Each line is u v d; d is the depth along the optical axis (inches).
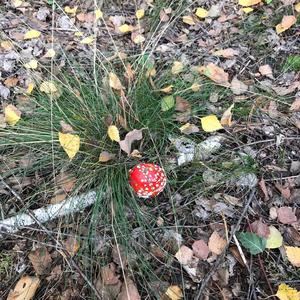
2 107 38.5
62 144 30.3
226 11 47.0
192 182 33.2
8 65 41.7
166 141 34.9
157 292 28.4
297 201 32.4
